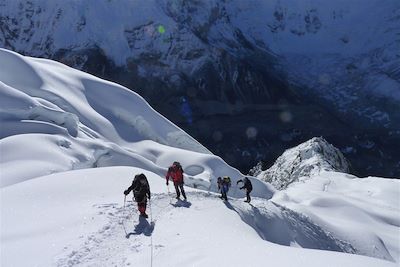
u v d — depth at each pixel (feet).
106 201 64.95
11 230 52.95
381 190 187.42
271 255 43.32
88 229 53.06
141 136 197.57
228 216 68.59
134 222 57.00
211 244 48.14
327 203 146.10
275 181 260.42
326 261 41.55
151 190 77.41
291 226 92.53
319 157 248.52
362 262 42.63
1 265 43.80
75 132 154.51
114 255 46.14
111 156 147.84
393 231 138.92
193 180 154.61
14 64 180.65
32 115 150.10
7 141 120.78
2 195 65.92
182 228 55.06
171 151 183.52
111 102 206.08
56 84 190.29
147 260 43.98
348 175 219.20
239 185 174.29
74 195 67.41
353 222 135.54
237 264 40.27
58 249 47.03
